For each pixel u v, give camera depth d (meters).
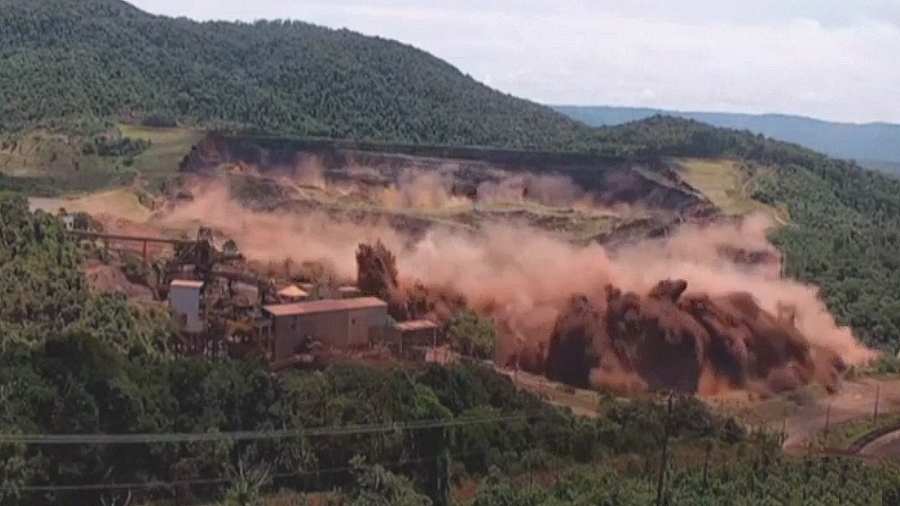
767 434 126.12
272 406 103.50
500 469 103.00
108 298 133.25
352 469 99.31
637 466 107.44
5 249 136.12
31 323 119.50
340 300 154.62
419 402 108.31
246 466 97.94
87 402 95.31
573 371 166.75
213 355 129.38
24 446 89.75
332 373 114.06
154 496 94.56
